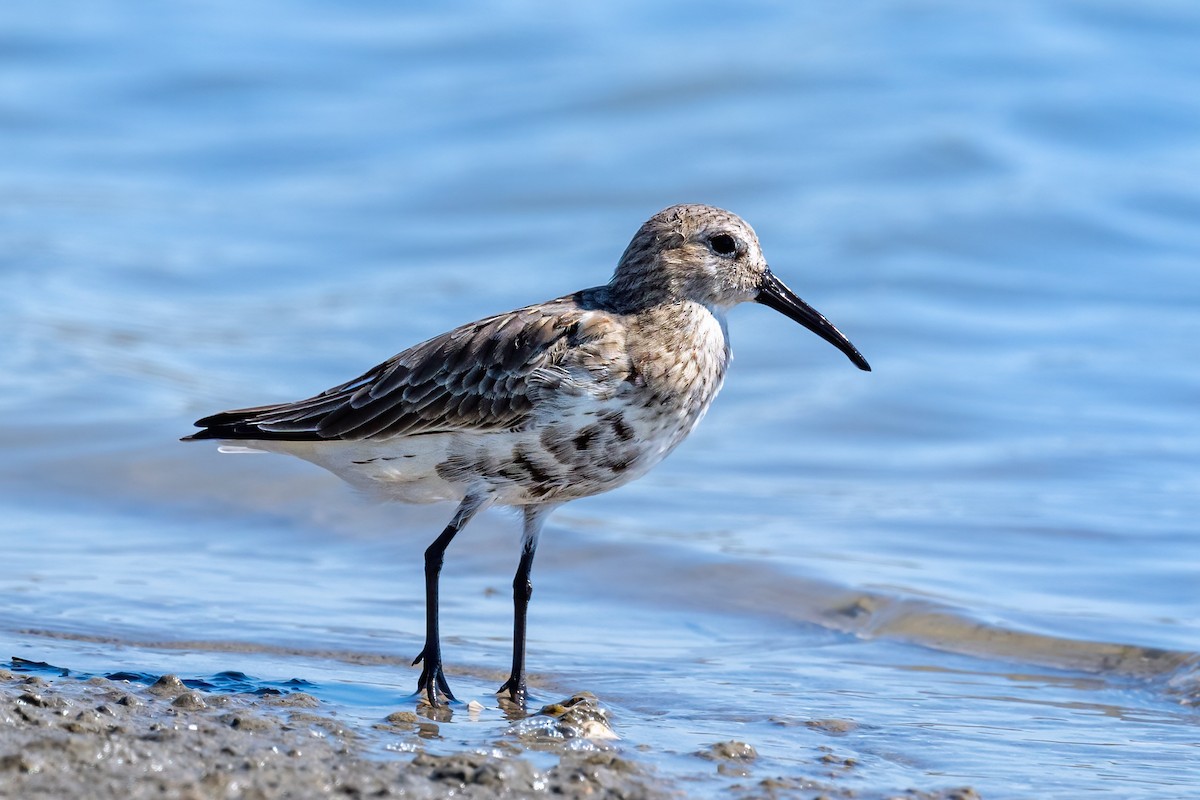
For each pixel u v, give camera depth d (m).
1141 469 16.45
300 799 7.76
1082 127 27.48
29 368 19.25
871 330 21.16
